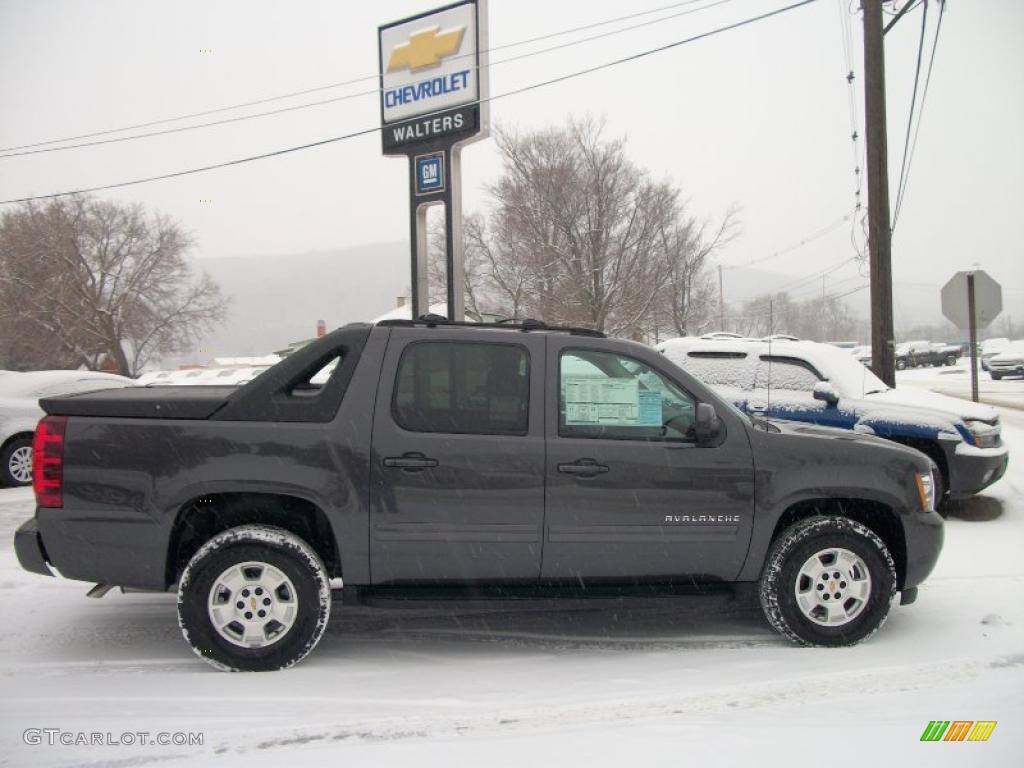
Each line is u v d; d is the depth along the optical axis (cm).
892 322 1212
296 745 327
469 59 1329
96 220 4716
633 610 528
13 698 378
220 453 404
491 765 305
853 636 440
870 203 1220
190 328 5019
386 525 411
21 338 4453
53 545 405
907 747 317
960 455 761
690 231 3066
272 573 408
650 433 433
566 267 2862
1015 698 367
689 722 346
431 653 446
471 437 417
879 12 1216
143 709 364
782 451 436
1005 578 582
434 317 451
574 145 2920
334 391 418
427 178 1385
